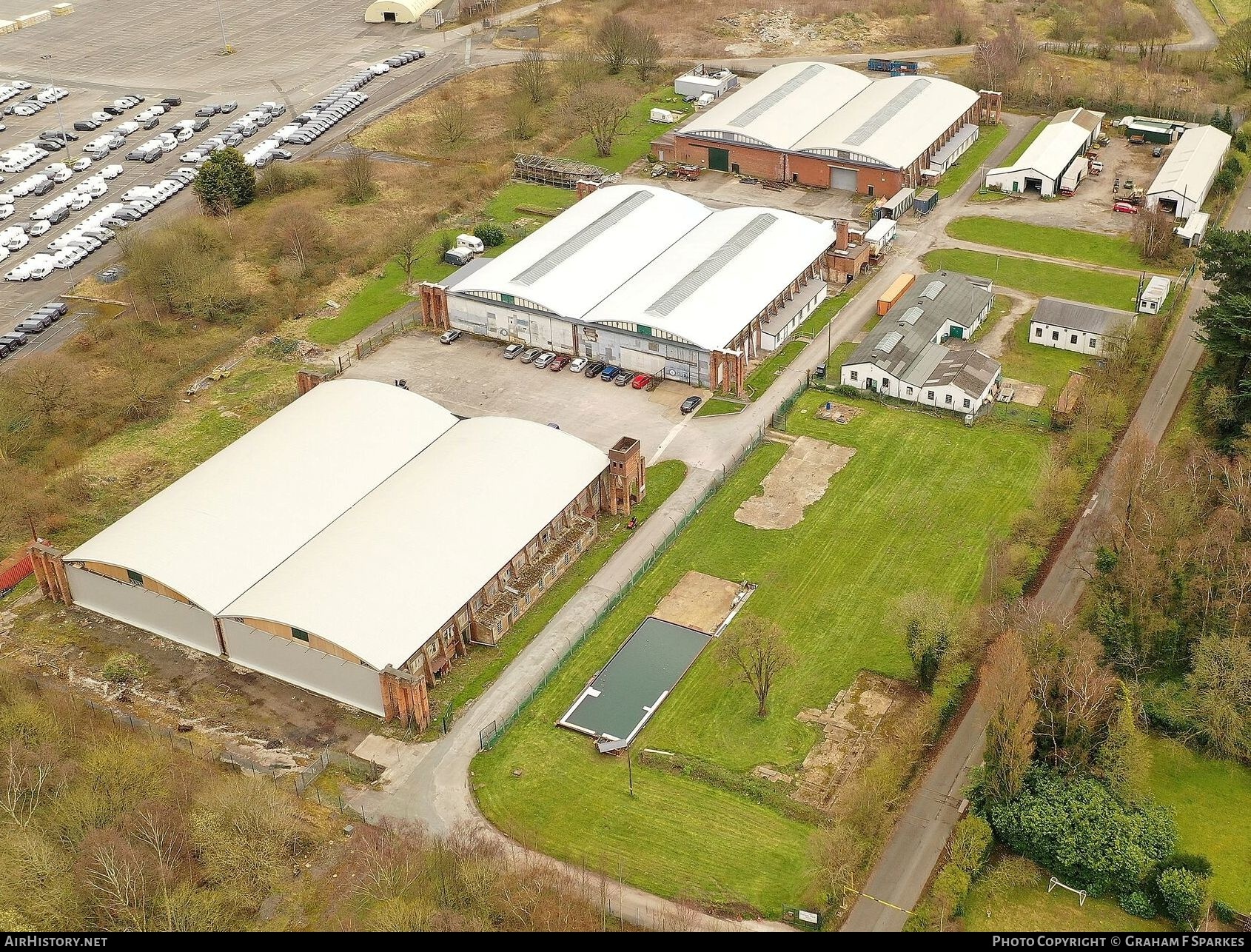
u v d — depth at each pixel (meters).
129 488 137.62
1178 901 86.69
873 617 116.38
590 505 129.88
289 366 160.00
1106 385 146.00
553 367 156.38
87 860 90.25
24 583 125.06
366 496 123.38
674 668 111.50
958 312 161.25
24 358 159.75
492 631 113.50
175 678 111.94
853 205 197.75
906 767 98.94
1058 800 92.56
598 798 98.56
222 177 199.75
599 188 192.38
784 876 91.31
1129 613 108.56
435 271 182.00
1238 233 138.25
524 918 87.06
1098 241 185.12
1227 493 117.94
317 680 109.31
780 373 154.75
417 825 96.31
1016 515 128.38
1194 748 102.06
